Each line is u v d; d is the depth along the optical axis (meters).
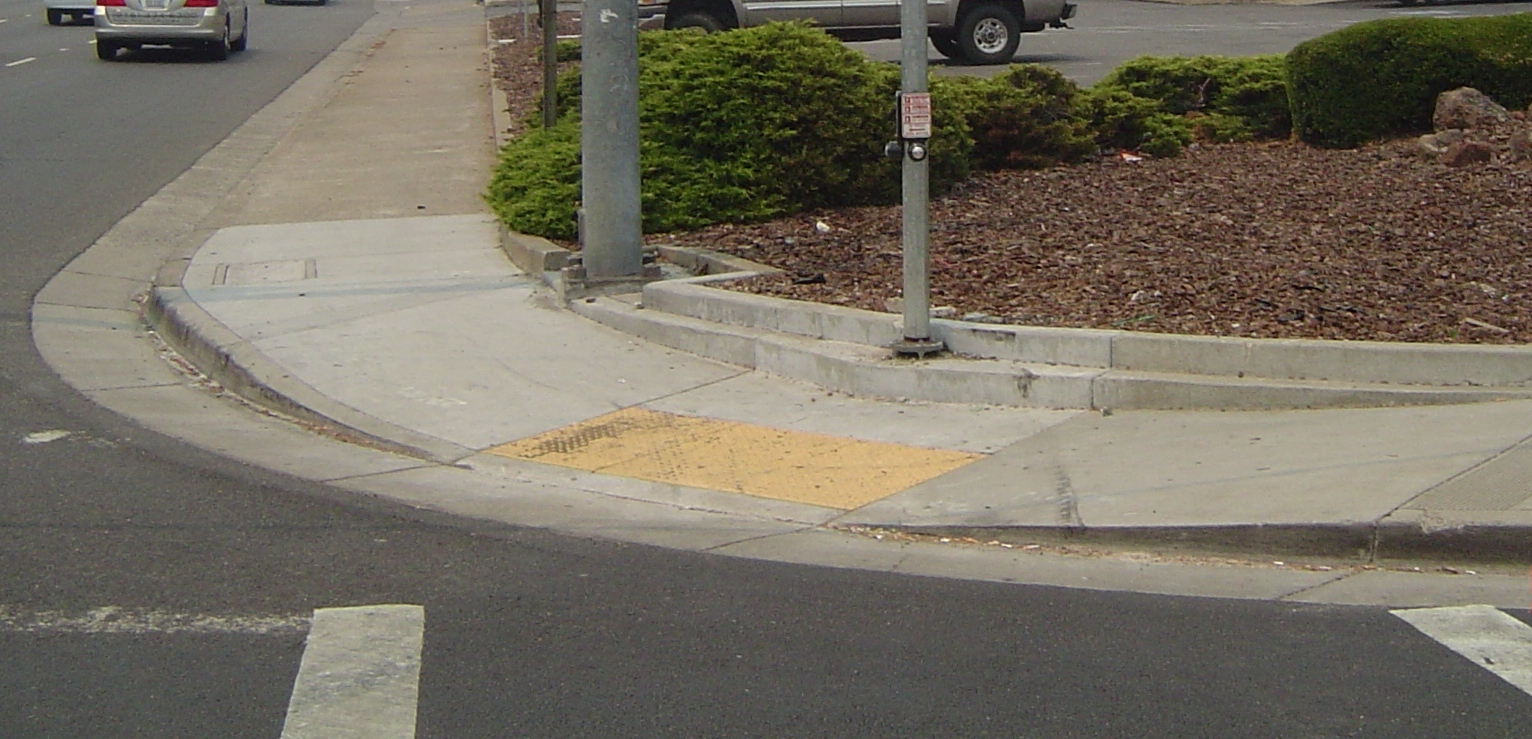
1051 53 26.31
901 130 8.98
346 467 8.23
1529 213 11.80
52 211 15.24
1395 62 15.46
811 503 7.50
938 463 7.95
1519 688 5.33
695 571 6.61
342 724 5.07
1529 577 6.46
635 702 5.25
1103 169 14.81
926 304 9.20
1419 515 6.64
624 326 10.70
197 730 5.02
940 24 25.06
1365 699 5.25
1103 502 7.18
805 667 5.55
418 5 49.69
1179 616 6.05
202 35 28.88
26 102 22.81
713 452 8.29
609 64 11.16
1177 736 4.98
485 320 11.02
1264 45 26.50
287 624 5.97
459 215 14.74
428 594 6.31
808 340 9.78
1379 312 9.36
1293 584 6.44
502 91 23.05
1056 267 10.73
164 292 11.91
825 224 13.01
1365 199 12.56
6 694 5.30
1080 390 8.66
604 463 8.18
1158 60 16.95
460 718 5.12
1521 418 7.87
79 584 6.39
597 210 11.34
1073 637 5.83
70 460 8.23
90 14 38.09
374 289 11.94
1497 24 15.78
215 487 7.81
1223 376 8.62
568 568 6.64
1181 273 10.37
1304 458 7.52
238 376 9.87
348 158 18.02
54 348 10.80
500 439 8.62
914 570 6.64
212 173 17.38
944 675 5.47
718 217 13.08
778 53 13.35
